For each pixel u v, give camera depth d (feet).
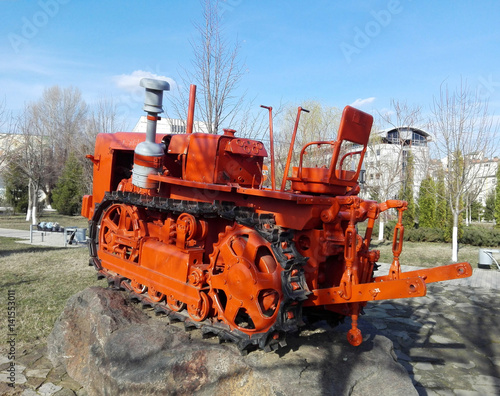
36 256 37.04
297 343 13.50
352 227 12.07
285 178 14.79
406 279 11.03
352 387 11.19
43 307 21.52
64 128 93.66
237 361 11.58
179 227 15.01
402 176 68.85
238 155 15.88
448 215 58.65
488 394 13.76
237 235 13.29
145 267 16.49
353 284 12.08
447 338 18.98
